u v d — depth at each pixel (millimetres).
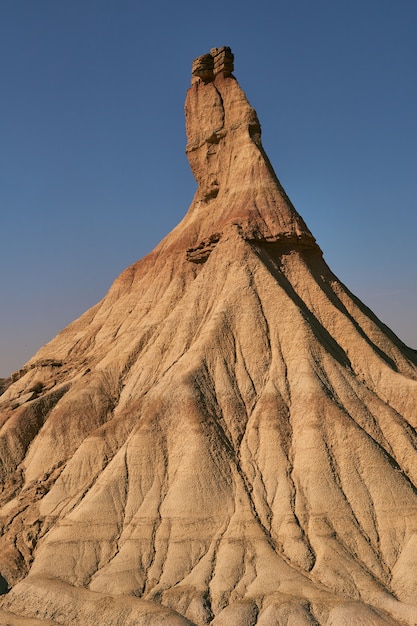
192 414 67000
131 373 77375
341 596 53312
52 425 72500
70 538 59906
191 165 95125
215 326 74438
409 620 50750
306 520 59812
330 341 75250
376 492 61094
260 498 61781
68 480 66312
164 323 79875
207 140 92688
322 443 64125
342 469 62625
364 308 87812
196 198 97250
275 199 85375
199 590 54469
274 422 66500
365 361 73750
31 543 61250
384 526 59156
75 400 74062
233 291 77250
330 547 57219
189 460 63625
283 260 82062
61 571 57750
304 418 66375
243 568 56125
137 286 92375
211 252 84062
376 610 51594
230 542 57969
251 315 75312
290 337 73438
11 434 73250
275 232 82250
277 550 57594
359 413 67375
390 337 87125
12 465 71500
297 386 69312
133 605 52531
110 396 75438
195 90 95812
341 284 84562
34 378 89250
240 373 72188
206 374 71438
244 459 64938
